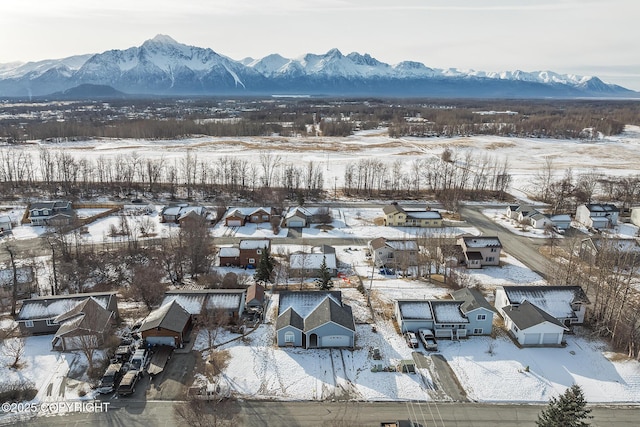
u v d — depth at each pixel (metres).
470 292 57.69
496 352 51.38
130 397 42.94
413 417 41.41
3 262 72.19
